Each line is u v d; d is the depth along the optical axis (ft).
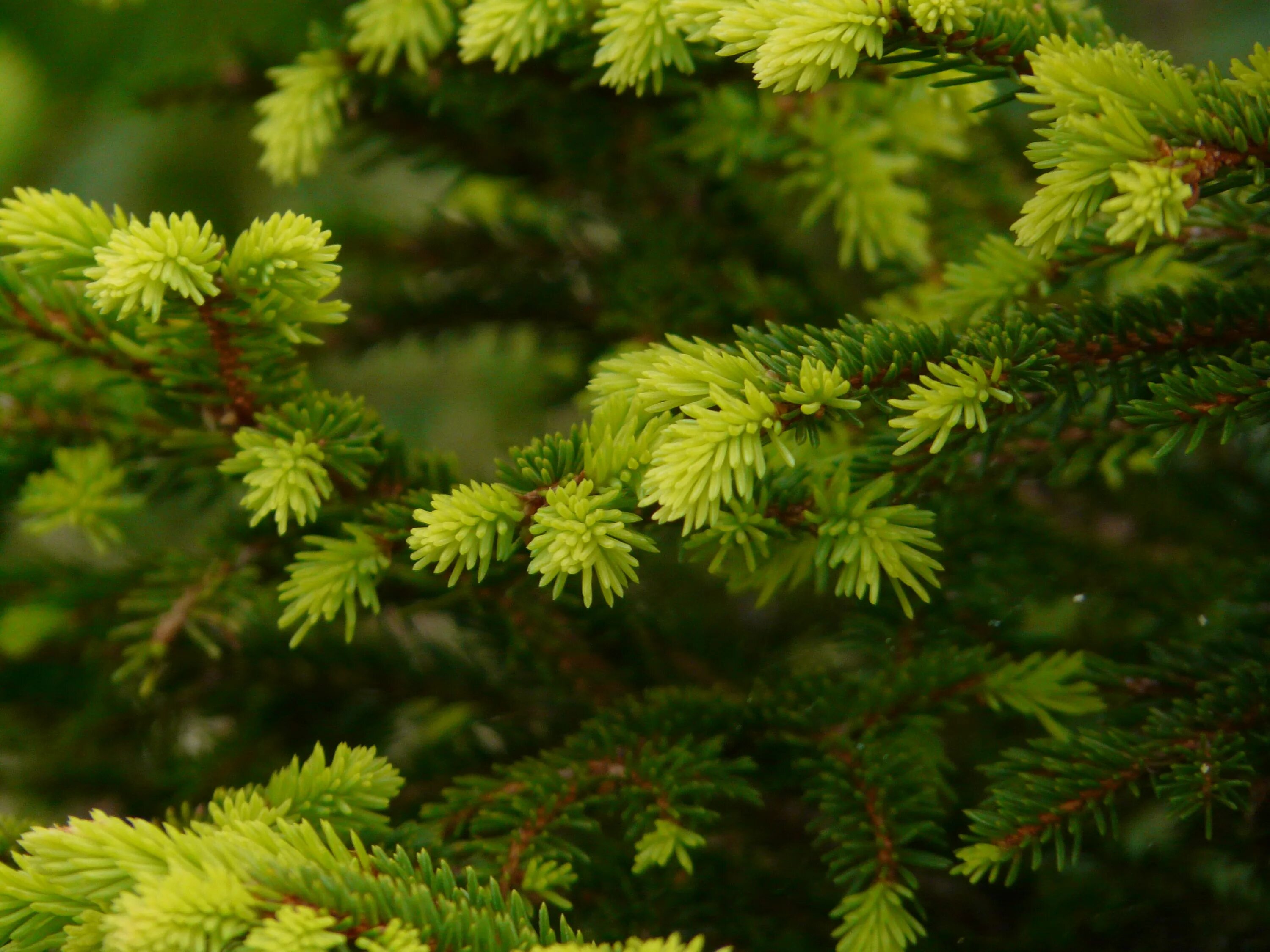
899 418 3.88
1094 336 3.96
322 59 4.24
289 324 3.96
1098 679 4.06
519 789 4.03
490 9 4.05
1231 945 4.08
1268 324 3.95
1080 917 4.10
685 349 3.98
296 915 3.77
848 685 4.12
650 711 4.09
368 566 3.97
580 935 3.82
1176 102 3.84
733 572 4.04
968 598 4.20
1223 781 3.92
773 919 4.10
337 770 3.92
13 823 3.98
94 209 3.91
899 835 3.98
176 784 4.25
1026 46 3.93
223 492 4.22
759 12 3.92
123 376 4.09
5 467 4.20
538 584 4.11
